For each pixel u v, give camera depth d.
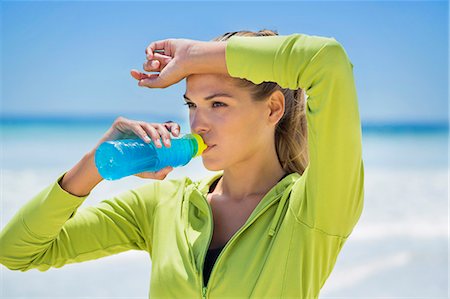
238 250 1.96
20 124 26.69
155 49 2.04
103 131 25.77
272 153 2.13
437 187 11.37
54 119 30.70
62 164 13.98
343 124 1.75
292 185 2.02
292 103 2.17
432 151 19.34
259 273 1.91
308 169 1.86
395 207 9.37
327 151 1.77
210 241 2.07
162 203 2.25
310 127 1.81
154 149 1.89
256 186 2.11
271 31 2.17
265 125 2.05
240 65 1.86
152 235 2.26
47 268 2.24
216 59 1.90
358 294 5.69
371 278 6.10
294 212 1.91
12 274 5.92
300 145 2.19
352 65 1.80
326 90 1.74
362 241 7.45
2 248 2.17
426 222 8.38
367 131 26.84
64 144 19.23
